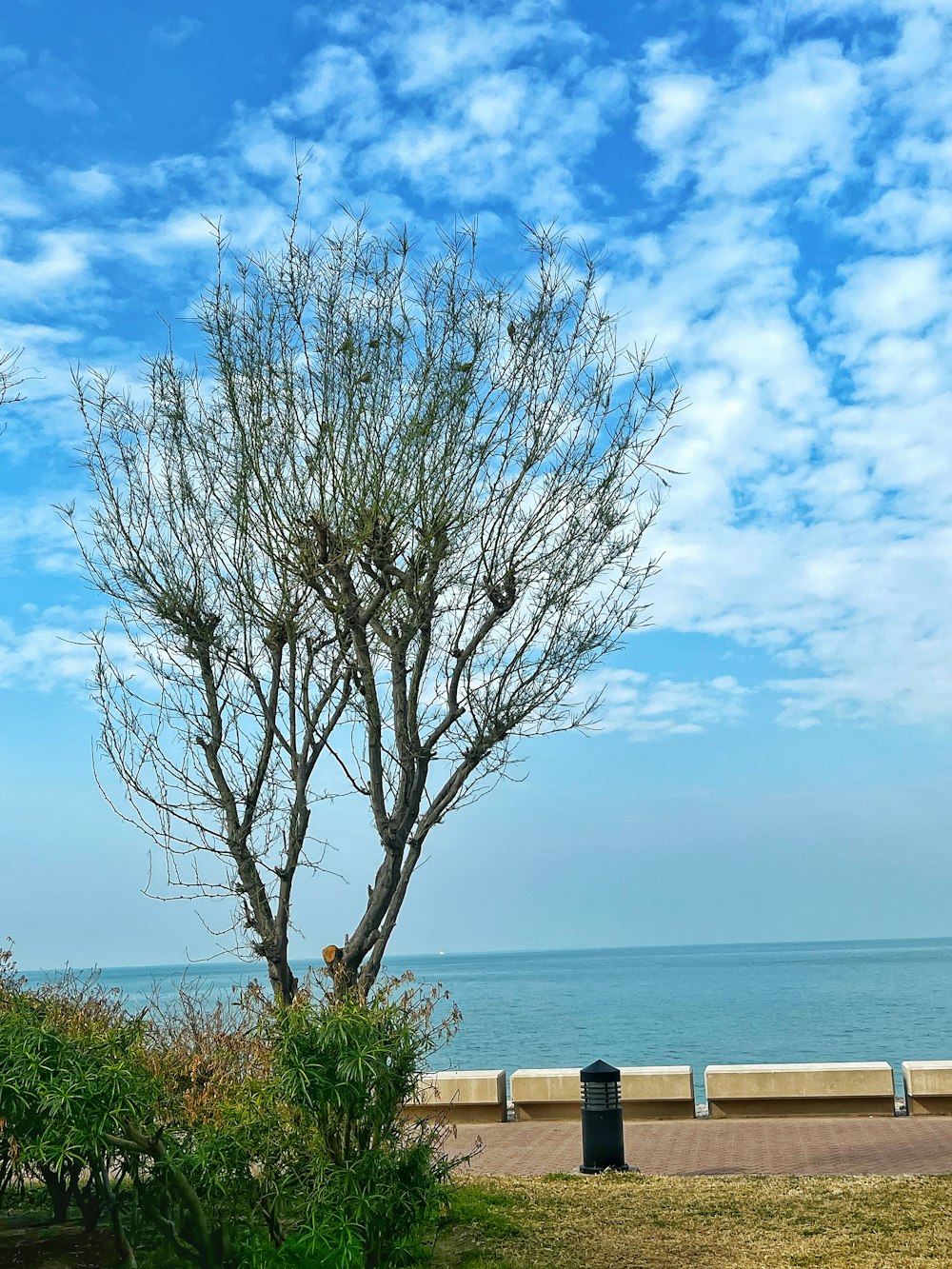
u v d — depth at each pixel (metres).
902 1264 8.60
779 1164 12.70
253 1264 7.16
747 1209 10.38
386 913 9.91
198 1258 7.31
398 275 9.60
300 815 9.52
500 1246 9.18
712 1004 73.44
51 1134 6.38
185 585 9.55
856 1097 15.88
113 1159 7.46
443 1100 16.56
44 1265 7.60
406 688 10.05
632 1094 16.44
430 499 9.27
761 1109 16.12
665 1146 14.19
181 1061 8.11
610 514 9.91
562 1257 8.86
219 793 9.44
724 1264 8.70
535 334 9.74
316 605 9.70
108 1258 7.71
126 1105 6.70
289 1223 7.47
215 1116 7.54
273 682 9.51
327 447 9.17
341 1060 7.36
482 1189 11.20
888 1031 44.94
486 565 9.87
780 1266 8.62
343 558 9.17
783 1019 55.72
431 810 9.87
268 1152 7.46
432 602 9.80
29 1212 8.87
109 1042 7.19
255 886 9.40
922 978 117.50
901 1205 10.31
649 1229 9.76
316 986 8.52
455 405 9.34
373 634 10.23
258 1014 8.13
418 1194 7.90
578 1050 39.69
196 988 9.41
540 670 9.85
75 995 9.05
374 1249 7.68
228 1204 7.45
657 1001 80.19
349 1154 7.69
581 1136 15.25
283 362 9.34
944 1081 15.77
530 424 9.72
